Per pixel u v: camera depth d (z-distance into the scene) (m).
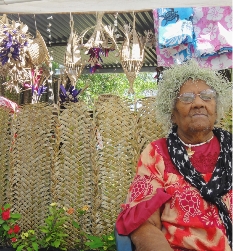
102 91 9.09
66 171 2.52
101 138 2.45
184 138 1.81
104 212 2.46
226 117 2.33
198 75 1.78
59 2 2.11
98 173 2.45
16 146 2.62
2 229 2.59
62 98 2.62
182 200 1.66
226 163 1.71
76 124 2.50
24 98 5.02
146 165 1.78
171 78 1.83
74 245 2.53
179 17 3.12
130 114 2.44
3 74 3.63
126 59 3.39
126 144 2.44
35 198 2.60
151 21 4.52
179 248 1.64
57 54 6.25
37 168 2.59
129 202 1.71
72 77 3.61
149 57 6.01
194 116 1.73
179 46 3.24
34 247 2.44
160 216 1.72
